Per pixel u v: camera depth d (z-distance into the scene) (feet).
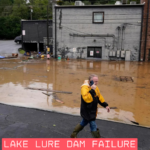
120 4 80.33
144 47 78.18
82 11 81.15
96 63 66.74
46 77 37.83
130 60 80.18
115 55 81.10
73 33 83.46
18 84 30.68
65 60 75.97
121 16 78.43
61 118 15.97
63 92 26.20
